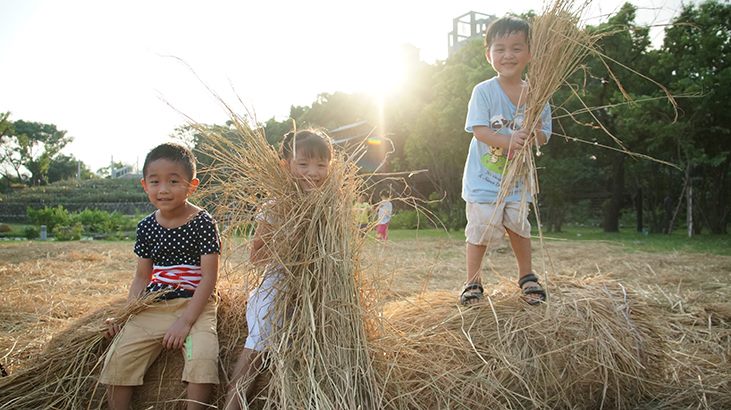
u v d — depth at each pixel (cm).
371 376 227
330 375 220
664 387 286
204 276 258
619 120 1602
